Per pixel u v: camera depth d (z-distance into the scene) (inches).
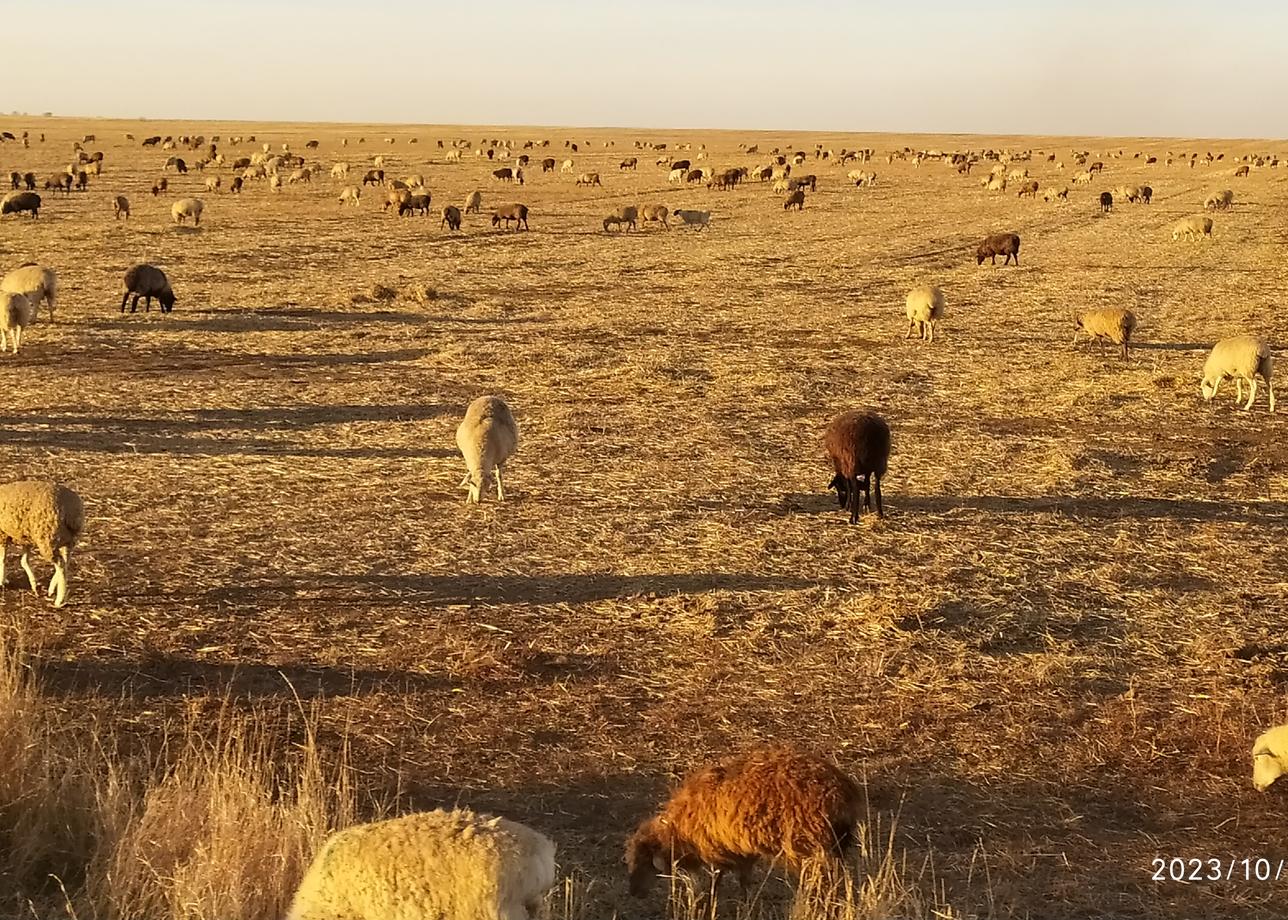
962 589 457.1
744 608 439.5
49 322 1038.4
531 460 636.1
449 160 3666.3
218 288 1263.5
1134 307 1176.2
